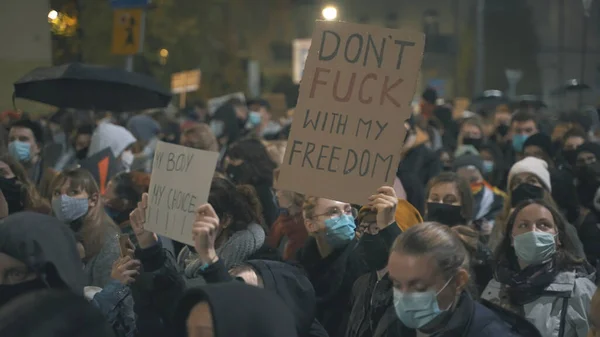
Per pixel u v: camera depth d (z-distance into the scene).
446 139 20.64
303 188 6.29
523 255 6.70
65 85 13.05
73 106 13.22
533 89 64.88
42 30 16.66
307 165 6.29
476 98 34.97
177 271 6.14
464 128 17.06
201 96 53.66
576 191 10.59
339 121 6.27
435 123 21.08
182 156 5.82
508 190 10.50
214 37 56.19
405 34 6.25
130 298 6.18
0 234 4.92
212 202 6.52
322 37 6.35
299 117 6.32
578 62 46.72
